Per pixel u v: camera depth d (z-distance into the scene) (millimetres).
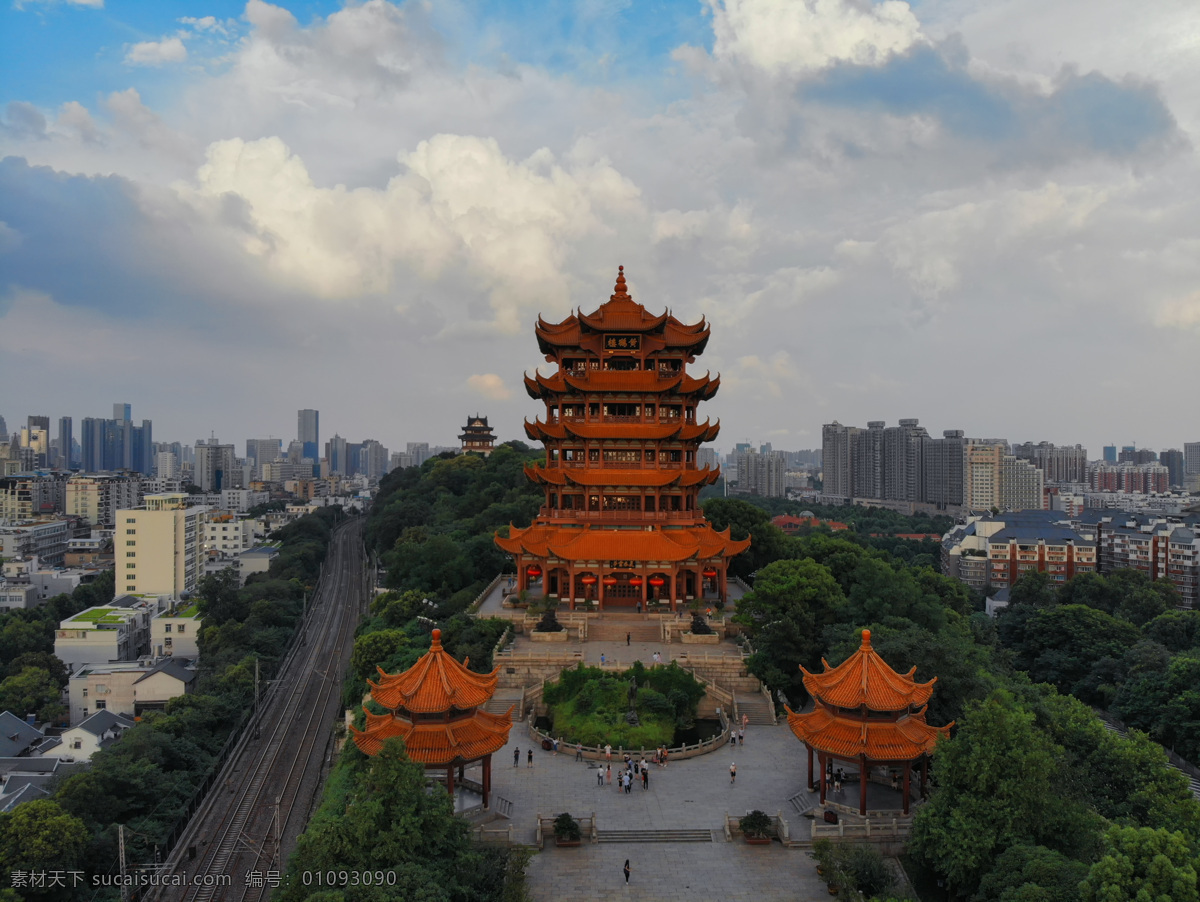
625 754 73750
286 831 90500
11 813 75188
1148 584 173625
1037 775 51531
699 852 58531
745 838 59875
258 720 123750
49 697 133250
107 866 78125
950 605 144750
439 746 59906
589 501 117375
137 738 98750
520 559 115000
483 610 112625
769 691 86750
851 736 61500
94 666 144750
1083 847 51781
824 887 54219
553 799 65875
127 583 197375
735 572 139625
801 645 88000
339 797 74188
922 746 60281
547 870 56031
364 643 104812
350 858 47406
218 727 119375
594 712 81250
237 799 98625
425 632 107938
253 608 167125
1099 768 75312
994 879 48469
